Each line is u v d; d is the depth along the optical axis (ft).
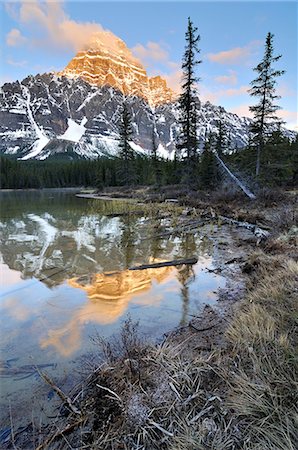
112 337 12.86
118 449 6.96
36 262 25.46
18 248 30.40
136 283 20.22
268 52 60.39
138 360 9.91
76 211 64.95
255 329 10.61
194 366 9.55
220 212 50.39
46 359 11.25
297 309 11.38
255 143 66.69
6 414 8.45
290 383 7.70
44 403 8.86
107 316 15.15
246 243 29.81
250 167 68.74
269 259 20.80
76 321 14.61
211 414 7.54
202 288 18.94
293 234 26.00
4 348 12.11
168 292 18.44
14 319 14.89
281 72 60.03
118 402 8.19
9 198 118.32
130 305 16.55
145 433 7.11
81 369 10.43
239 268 22.31
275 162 67.82
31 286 19.76
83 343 12.42
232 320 13.23
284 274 16.19
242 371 8.57
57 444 7.32
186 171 80.28
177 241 33.60
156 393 8.41
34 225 45.14
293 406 7.07
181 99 71.82
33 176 232.73
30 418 8.29
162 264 24.25
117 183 156.97
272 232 29.50
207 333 12.84
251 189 56.70
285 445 6.22
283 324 10.72
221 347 11.16
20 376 10.19
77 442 7.35
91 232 39.42
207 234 36.47
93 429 7.65
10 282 20.57
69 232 39.37
